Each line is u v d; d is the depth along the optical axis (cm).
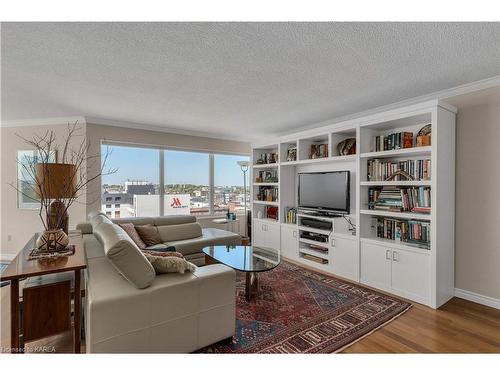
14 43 192
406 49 201
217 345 191
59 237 206
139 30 177
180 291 171
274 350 186
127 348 154
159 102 332
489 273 259
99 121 420
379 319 231
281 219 451
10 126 432
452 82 265
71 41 190
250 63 224
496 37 183
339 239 345
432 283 254
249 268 256
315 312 244
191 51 204
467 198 273
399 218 310
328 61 220
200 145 528
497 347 192
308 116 396
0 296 269
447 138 268
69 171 223
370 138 331
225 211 578
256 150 524
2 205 434
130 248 159
